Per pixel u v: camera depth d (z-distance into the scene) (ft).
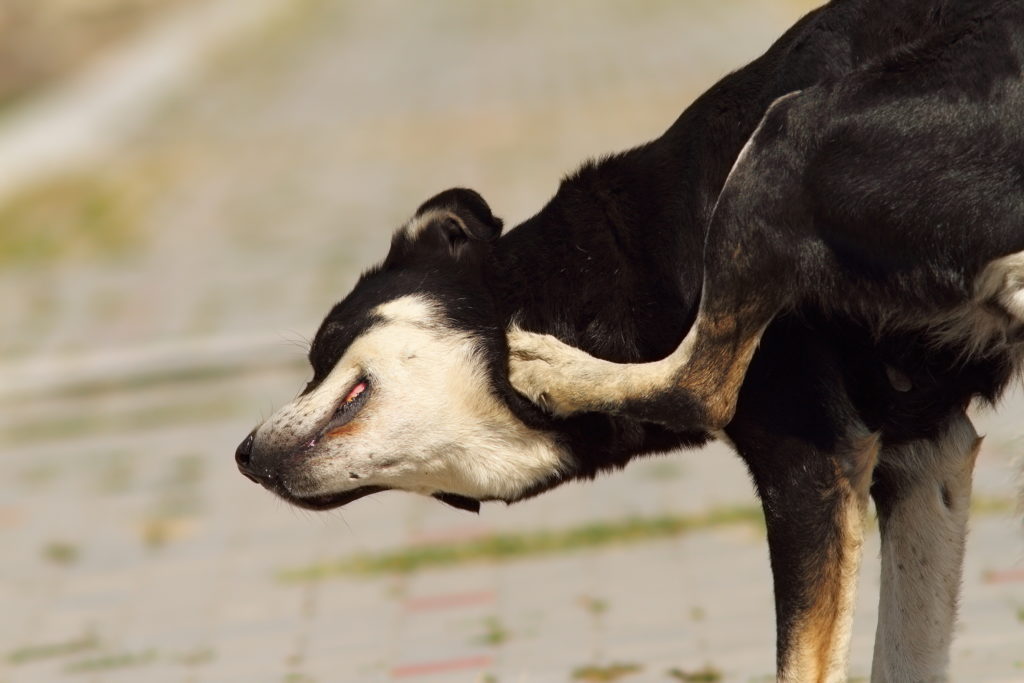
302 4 186.91
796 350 23.93
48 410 57.36
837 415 24.02
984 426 41.06
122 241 81.76
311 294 64.54
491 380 25.94
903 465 25.73
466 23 155.12
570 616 34.99
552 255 26.35
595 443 26.13
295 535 43.37
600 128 90.68
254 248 75.20
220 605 38.88
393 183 85.30
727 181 23.41
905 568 25.99
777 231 23.12
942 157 22.59
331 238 74.49
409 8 173.68
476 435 26.16
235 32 166.91
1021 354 24.57
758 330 23.56
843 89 23.06
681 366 24.07
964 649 30.30
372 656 33.96
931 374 24.71
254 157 99.76
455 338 26.13
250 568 41.27
